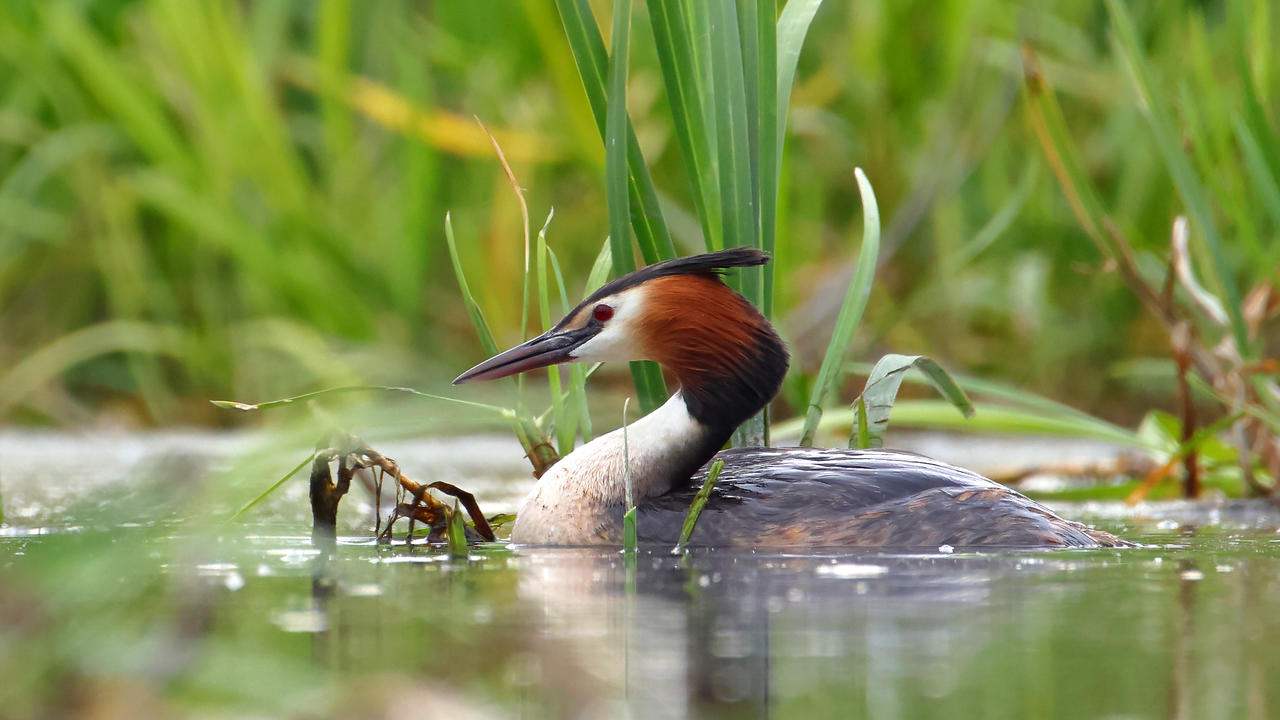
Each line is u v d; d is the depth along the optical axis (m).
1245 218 12.49
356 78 21.16
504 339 20.02
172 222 20.44
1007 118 20.14
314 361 18.41
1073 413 12.41
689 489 9.48
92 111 20.14
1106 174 20.14
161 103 20.20
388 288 20.00
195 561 8.24
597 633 5.96
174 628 6.00
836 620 6.27
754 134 9.91
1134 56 12.28
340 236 19.92
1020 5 19.97
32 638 5.73
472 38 20.61
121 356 20.66
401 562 8.28
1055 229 20.03
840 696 5.00
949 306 20.08
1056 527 8.99
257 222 20.02
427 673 5.21
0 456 16.39
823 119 20.12
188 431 19.64
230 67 19.28
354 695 4.86
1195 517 11.32
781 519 9.06
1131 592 7.05
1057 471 14.02
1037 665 5.48
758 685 5.16
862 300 10.10
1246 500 12.20
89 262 20.58
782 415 17.83
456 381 9.82
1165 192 19.16
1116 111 19.52
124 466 15.09
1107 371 20.14
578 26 9.85
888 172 20.27
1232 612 6.51
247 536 9.62
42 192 20.58
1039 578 7.50
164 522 10.01
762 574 7.65
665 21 9.85
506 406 11.66
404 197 19.95
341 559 8.43
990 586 7.22
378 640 5.79
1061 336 20.16
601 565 8.10
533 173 20.41
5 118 19.97
